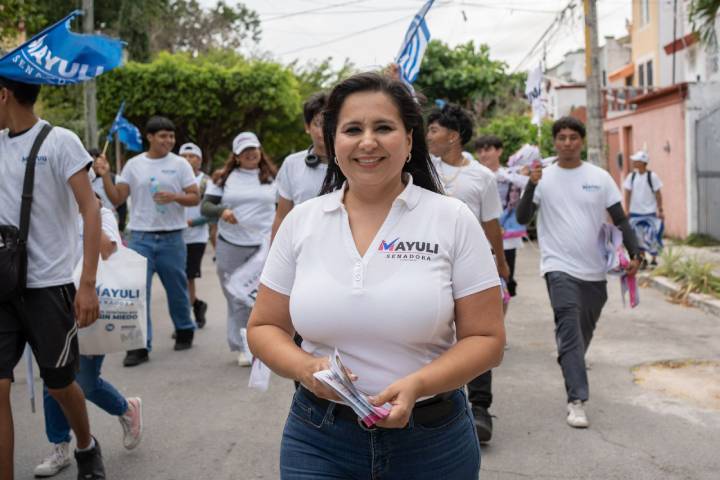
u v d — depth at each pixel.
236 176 6.80
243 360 6.60
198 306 8.43
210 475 4.24
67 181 3.67
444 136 4.69
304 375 2.12
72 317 3.75
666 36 24.58
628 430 4.84
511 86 27.48
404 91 2.24
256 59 29.27
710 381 5.91
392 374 2.18
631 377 6.06
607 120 21.06
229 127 26.47
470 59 27.73
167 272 7.12
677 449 4.51
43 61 3.60
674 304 9.20
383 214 2.26
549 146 18.47
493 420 5.08
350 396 1.99
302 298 2.22
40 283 3.61
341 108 2.24
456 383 2.11
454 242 2.20
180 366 6.65
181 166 7.10
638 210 11.77
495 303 2.21
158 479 4.19
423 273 2.16
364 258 2.19
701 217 15.27
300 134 29.16
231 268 6.77
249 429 4.99
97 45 3.75
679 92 15.48
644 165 11.80
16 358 3.62
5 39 9.76
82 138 19.55
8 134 3.67
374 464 2.25
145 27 26.69
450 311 2.18
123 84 23.53
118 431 4.96
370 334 2.16
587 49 13.88
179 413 5.33
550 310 8.95
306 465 2.30
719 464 4.27
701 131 15.06
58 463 4.26
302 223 2.33
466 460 2.33
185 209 7.70
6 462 3.47
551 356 6.78
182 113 24.02
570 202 5.07
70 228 3.76
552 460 4.37
